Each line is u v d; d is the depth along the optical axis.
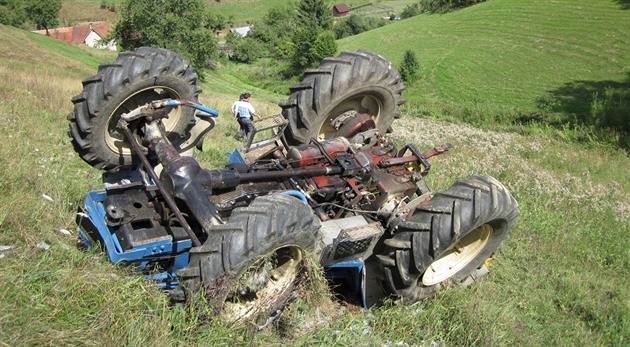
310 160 5.13
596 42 52.00
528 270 6.40
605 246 7.51
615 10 58.31
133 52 4.77
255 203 3.96
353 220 4.81
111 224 4.01
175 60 4.89
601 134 22.02
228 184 4.41
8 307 3.46
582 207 9.34
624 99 37.78
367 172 5.20
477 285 5.48
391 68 5.91
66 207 5.21
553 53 51.94
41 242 4.37
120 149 4.89
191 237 3.88
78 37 90.50
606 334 5.33
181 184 4.15
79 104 4.60
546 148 15.70
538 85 44.28
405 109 32.00
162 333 3.68
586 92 40.78
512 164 11.44
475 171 10.35
